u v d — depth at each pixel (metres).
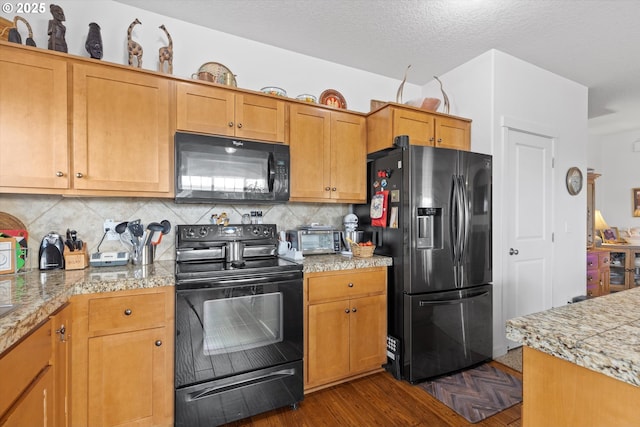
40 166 1.60
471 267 2.41
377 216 2.44
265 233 2.25
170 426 1.63
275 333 1.86
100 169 1.74
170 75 1.91
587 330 0.77
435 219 2.33
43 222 1.88
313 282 2.03
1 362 0.89
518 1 2.09
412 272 2.19
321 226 2.57
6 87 1.54
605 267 4.23
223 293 1.71
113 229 2.05
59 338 1.29
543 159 3.07
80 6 2.00
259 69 2.58
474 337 2.40
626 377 0.59
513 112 2.82
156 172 1.88
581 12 2.21
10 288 1.36
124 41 2.11
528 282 2.90
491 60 2.71
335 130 2.50
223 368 1.72
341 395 2.05
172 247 2.22
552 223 3.13
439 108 3.18
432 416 1.83
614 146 5.29
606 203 5.36
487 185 2.53
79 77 1.70
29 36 1.76
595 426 0.69
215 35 2.41
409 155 2.22
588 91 3.62
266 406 1.81
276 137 2.23
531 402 0.82
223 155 2.01
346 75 2.99
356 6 2.14
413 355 2.18
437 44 2.62
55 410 1.25
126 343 1.54
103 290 1.48
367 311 2.23
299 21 2.31
